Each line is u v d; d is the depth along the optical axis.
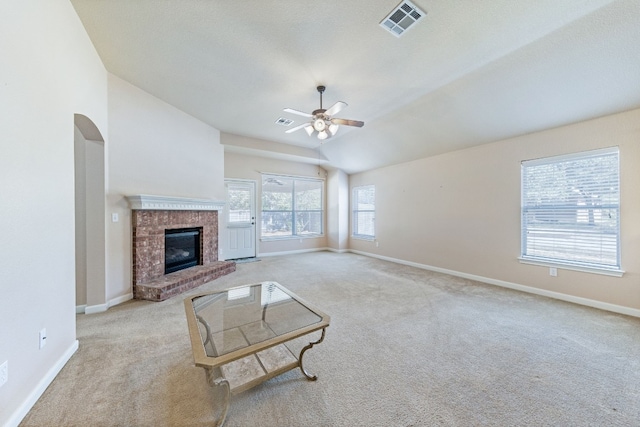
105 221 2.96
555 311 2.94
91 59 2.48
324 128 3.35
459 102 3.50
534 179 3.63
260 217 6.38
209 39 2.41
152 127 3.59
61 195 1.87
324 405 1.51
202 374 1.78
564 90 2.82
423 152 4.99
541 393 1.62
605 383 1.71
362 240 6.81
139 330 2.44
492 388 1.66
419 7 2.00
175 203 3.85
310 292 3.62
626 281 2.85
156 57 2.70
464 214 4.47
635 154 2.78
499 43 2.44
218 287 3.84
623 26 2.12
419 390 1.64
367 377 1.77
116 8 2.05
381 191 6.23
